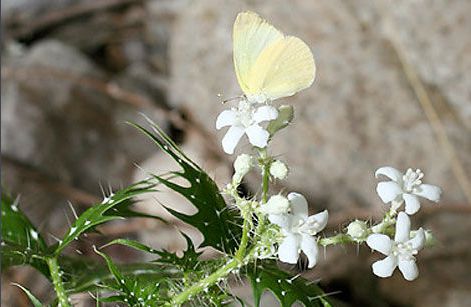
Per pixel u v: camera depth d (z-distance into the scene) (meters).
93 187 0.58
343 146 0.54
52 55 0.65
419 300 0.52
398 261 0.26
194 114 0.61
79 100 0.62
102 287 0.28
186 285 0.27
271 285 0.26
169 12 0.72
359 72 0.55
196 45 0.60
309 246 0.25
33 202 0.55
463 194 0.53
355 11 0.55
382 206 0.53
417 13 0.54
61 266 0.31
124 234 0.53
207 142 0.59
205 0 0.60
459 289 0.52
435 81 0.54
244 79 0.26
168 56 0.71
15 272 0.47
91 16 0.73
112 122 0.62
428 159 0.54
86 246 0.50
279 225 0.25
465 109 0.54
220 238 0.27
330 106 0.54
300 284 0.27
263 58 0.26
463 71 0.54
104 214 0.28
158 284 0.27
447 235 0.53
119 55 0.72
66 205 0.56
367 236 0.26
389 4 0.55
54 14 0.72
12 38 0.71
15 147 0.57
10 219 0.31
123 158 0.60
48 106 0.60
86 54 0.72
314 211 0.53
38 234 0.31
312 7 0.56
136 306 0.27
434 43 0.54
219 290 0.27
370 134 0.54
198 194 0.27
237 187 0.27
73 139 0.60
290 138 0.54
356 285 0.53
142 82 0.67
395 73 0.54
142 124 0.62
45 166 0.57
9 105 0.59
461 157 0.53
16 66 0.63
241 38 0.26
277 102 0.54
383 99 0.54
